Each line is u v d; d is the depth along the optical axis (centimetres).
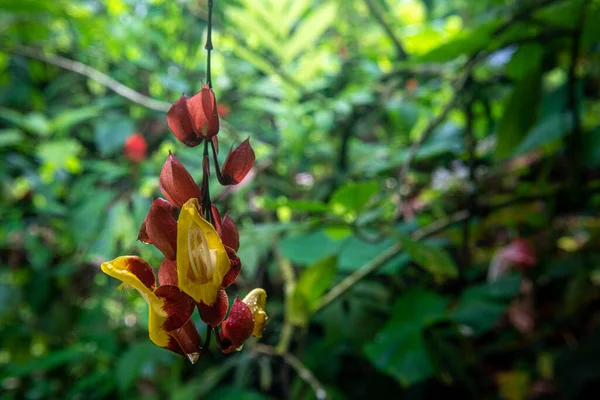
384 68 138
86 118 127
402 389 99
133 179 104
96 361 117
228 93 121
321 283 69
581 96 93
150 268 32
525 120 85
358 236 69
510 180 118
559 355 92
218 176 33
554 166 110
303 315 71
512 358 108
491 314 83
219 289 31
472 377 100
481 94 108
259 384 101
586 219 121
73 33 136
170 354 90
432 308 85
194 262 30
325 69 132
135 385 106
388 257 79
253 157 34
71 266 117
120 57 131
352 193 63
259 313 35
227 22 136
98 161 121
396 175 113
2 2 113
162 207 32
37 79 140
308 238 91
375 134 144
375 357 80
